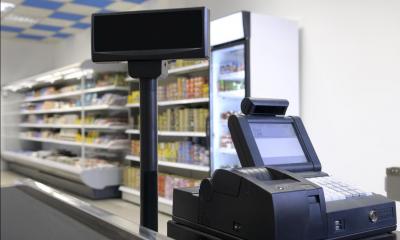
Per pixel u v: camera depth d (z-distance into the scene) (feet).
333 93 12.78
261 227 3.20
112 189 21.94
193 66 16.78
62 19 25.72
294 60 13.57
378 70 11.56
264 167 3.77
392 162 11.23
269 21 13.15
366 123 11.87
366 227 3.78
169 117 18.49
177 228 4.14
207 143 16.19
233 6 15.01
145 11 4.30
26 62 33.86
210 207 3.73
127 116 22.89
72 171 22.20
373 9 11.66
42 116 32.14
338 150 12.64
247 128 4.11
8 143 34.32
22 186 5.32
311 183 3.49
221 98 15.43
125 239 3.16
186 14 4.20
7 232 4.96
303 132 4.66
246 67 12.80
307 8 13.51
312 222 3.37
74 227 3.88
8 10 23.85
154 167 4.55
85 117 24.53
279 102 4.53
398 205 11.01
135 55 4.33
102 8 22.86
